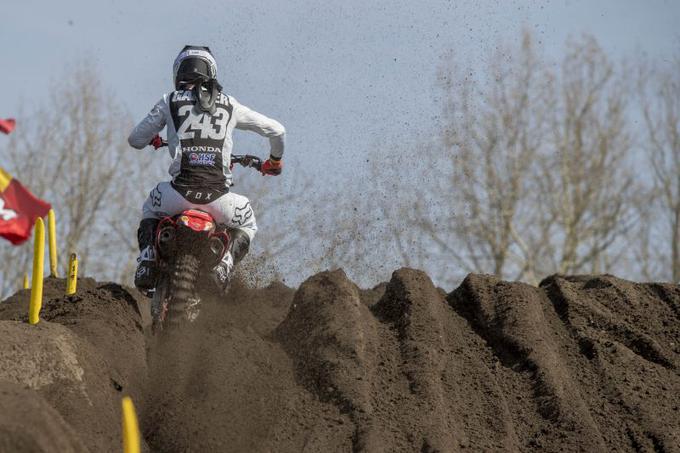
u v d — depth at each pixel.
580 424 16.56
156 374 17.95
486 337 19.73
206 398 16.95
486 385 17.94
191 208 19.27
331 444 15.49
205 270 18.95
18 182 13.45
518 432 16.70
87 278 26.28
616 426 16.92
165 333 18.53
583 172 94.25
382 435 15.66
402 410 16.55
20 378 15.18
